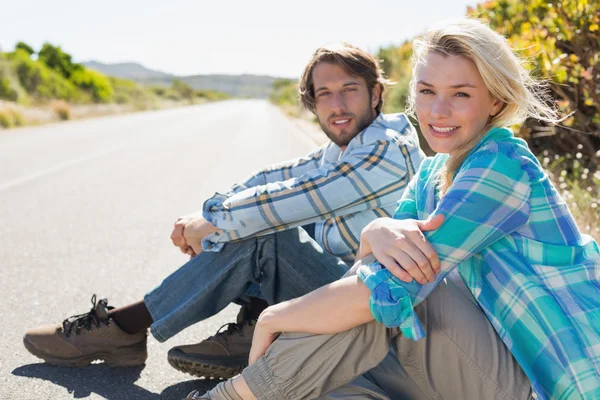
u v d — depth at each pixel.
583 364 1.53
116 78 64.88
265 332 1.74
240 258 2.21
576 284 1.60
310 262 2.22
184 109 56.31
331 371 1.68
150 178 8.62
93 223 5.49
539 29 5.40
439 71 1.62
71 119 25.42
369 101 2.39
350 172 2.18
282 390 1.70
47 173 8.88
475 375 1.62
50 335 2.49
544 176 1.64
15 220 5.54
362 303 1.59
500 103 1.64
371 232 1.65
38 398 2.29
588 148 5.75
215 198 2.26
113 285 3.73
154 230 5.27
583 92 5.46
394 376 1.82
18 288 3.60
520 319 1.59
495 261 1.63
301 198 2.15
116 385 2.42
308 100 2.47
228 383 1.77
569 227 1.64
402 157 2.25
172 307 2.28
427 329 1.64
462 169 1.65
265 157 12.12
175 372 2.56
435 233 1.58
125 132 19.72
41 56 43.44
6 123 19.11
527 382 1.61
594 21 5.11
